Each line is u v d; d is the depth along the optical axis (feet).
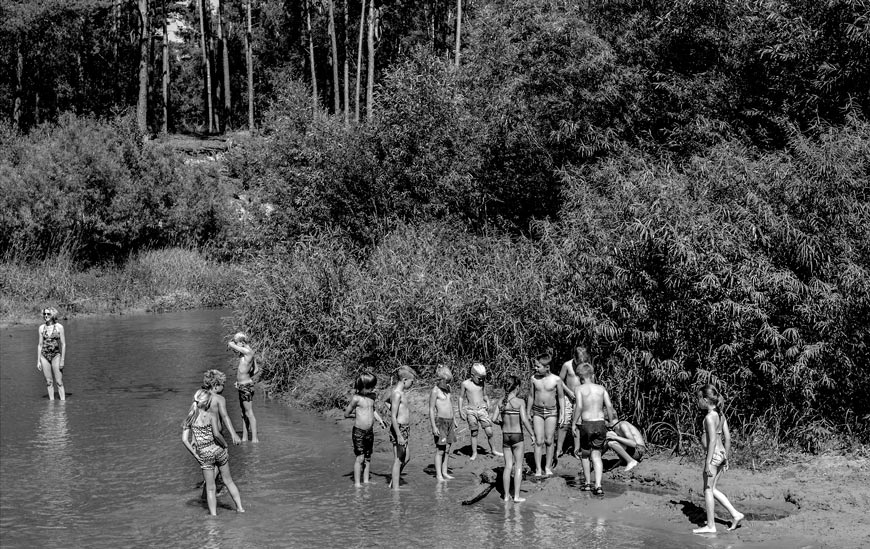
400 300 56.08
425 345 54.95
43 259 126.41
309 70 219.61
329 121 86.12
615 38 68.49
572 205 55.47
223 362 72.49
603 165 59.47
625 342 41.27
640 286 41.14
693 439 38.22
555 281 48.62
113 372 67.15
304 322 61.77
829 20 55.21
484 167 76.59
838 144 41.37
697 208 40.81
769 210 39.29
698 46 64.49
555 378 36.94
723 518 30.27
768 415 38.63
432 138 79.20
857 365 37.93
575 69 66.90
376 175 80.74
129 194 136.26
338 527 29.81
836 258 38.27
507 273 53.88
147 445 43.09
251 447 43.45
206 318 110.83
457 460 40.22
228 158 157.48
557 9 71.00
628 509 31.83
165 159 149.59
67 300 114.93
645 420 40.32
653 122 65.92
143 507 32.40
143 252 140.05
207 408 31.48
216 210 150.00
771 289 38.17
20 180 126.62
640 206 41.39
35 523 30.32
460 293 54.80
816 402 38.06
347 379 56.90
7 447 42.60
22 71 190.29
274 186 87.45
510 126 74.08
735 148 50.57
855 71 54.70
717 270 38.75
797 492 31.81
